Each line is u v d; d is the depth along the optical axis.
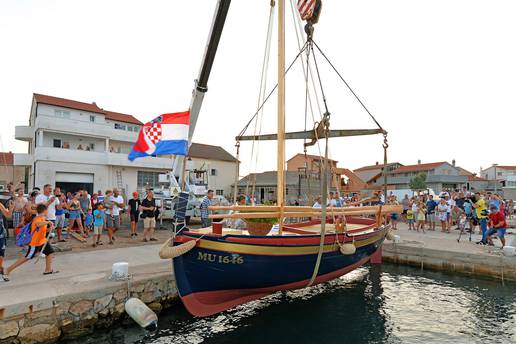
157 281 6.84
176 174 7.77
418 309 7.21
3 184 31.89
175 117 6.45
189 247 5.29
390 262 11.71
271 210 6.44
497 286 8.85
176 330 6.09
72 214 10.88
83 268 7.30
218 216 5.82
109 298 6.10
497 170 63.78
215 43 6.47
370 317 6.78
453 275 10.04
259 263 5.74
